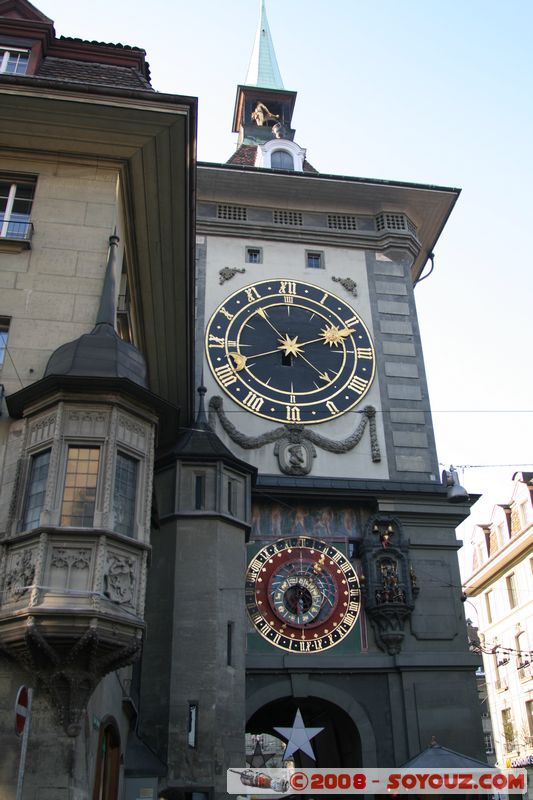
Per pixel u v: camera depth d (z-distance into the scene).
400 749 24.53
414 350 31.97
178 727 21.78
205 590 23.73
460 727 24.94
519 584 50.50
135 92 18.19
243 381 29.94
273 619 25.94
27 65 20.52
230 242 33.25
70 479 14.30
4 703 12.68
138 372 15.66
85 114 18.33
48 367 15.54
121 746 18.97
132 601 13.93
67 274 17.22
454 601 26.95
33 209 17.94
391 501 28.09
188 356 25.06
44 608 12.67
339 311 32.22
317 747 31.41
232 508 25.88
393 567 26.97
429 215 35.44
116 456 14.71
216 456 26.03
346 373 30.86
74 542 13.59
